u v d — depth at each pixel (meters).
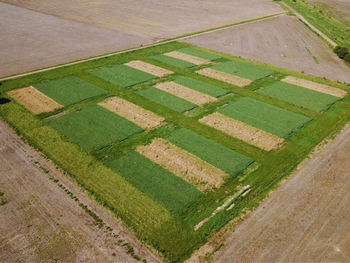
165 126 32.41
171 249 20.02
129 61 47.72
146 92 38.84
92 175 25.62
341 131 32.38
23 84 39.69
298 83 42.34
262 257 19.64
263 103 37.12
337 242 20.73
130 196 23.77
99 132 30.98
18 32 58.44
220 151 28.98
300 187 25.17
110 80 41.56
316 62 49.53
